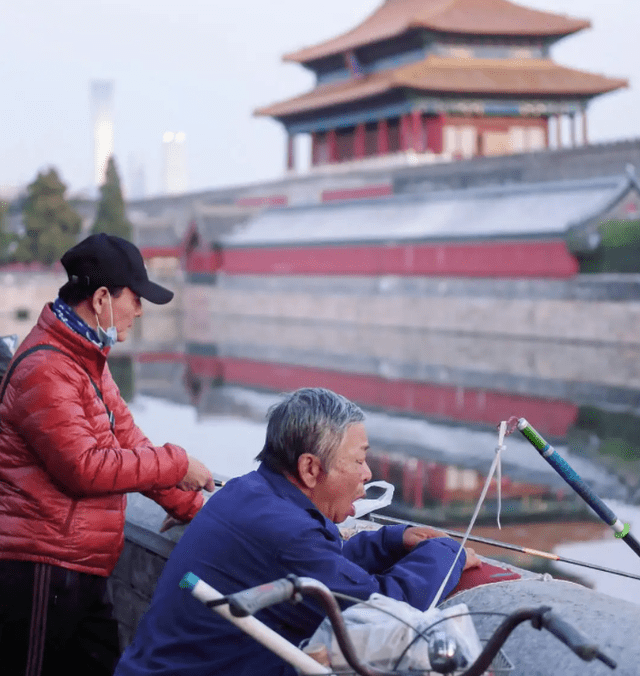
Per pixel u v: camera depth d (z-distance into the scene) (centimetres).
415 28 7825
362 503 338
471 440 2491
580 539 1484
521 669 204
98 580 278
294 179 8356
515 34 8012
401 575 230
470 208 5334
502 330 4709
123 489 267
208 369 4066
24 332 5200
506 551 1399
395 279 5425
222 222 7269
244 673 223
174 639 230
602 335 4194
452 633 181
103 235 269
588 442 2397
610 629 203
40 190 6881
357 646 183
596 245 4344
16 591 264
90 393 268
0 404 269
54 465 259
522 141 8150
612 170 5528
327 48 9106
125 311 269
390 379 3606
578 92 7844
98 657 284
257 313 6669
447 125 7956
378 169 7412
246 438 2452
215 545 229
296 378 3709
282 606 222
